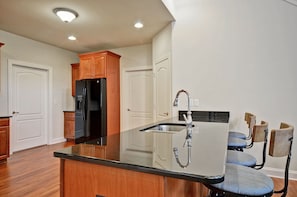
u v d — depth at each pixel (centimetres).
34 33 439
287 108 304
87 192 113
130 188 102
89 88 501
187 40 360
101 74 505
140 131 203
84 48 568
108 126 505
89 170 113
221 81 338
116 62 544
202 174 83
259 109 317
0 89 414
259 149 315
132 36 459
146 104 530
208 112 343
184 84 361
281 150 138
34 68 500
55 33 438
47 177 306
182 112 359
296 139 301
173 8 354
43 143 524
